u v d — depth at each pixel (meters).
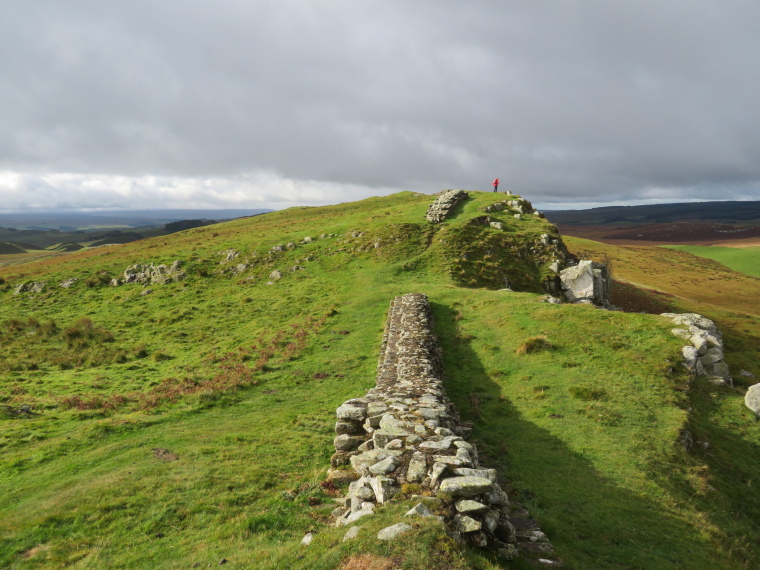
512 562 8.39
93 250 97.56
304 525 10.85
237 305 49.19
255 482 13.74
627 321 30.28
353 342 34.22
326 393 25.03
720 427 20.62
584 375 24.19
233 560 9.09
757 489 16.92
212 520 11.52
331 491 12.61
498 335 31.50
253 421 20.73
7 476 15.68
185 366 32.69
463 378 25.53
